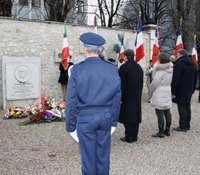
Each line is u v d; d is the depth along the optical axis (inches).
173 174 199.2
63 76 494.3
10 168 208.1
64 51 477.1
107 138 155.5
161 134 287.7
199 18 1053.8
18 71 452.4
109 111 155.4
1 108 463.8
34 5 856.3
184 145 263.6
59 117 366.0
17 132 311.9
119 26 1067.3
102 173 154.5
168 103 280.5
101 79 153.6
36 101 471.8
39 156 233.8
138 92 265.6
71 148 255.4
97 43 155.9
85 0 964.6
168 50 1081.4
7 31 474.6
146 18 1028.5
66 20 819.4
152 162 220.8
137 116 266.2
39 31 502.3
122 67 263.7
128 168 208.8
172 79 299.6
